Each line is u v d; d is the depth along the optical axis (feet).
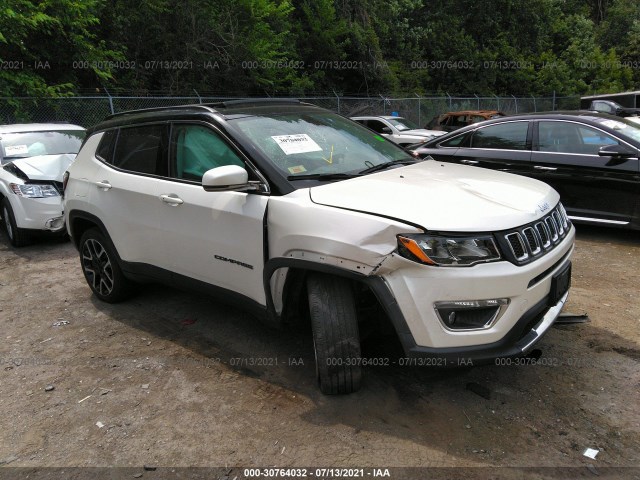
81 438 8.95
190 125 11.64
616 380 9.98
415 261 8.01
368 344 11.41
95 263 14.80
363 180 9.93
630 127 19.63
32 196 20.63
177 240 11.62
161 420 9.33
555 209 10.09
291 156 10.59
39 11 40.98
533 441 8.34
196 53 54.29
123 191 12.85
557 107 90.38
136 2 50.88
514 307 8.32
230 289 10.88
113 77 47.98
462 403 9.39
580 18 110.32
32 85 39.86
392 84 75.31
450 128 53.11
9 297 15.97
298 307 10.08
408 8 89.45
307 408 9.42
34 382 10.86
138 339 12.57
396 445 8.35
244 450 8.42
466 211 8.51
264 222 9.69
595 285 15.11
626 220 18.81
